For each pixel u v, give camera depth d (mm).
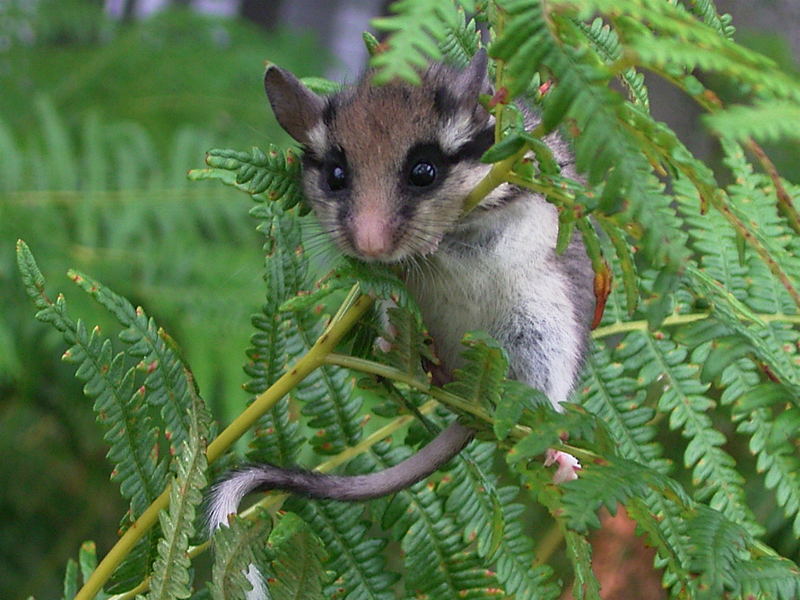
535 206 879
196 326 1032
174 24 1330
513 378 885
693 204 883
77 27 1356
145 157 1087
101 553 1080
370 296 813
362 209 854
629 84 842
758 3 1172
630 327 878
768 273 874
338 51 1889
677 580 808
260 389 839
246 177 830
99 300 825
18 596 1061
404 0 743
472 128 862
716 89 1048
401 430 874
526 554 842
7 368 1012
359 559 839
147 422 828
